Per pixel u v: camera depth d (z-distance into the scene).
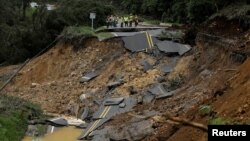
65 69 42.44
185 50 36.19
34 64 46.03
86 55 42.09
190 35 38.19
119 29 45.34
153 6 61.69
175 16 53.53
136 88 33.16
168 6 58.28
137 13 66.94
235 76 22.48
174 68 34.47
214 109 20.05
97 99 34.12
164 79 33.41
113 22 48.00
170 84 32.16
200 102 23.11
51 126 31.00
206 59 32.09
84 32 44.53
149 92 31.55
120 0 75.62
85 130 29.34
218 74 27.22
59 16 53.00
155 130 24.20
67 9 54.72
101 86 35.94
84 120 32.41
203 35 34.47
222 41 31.34
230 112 18.19
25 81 43.62
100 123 29.23
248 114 17.02
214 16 35.59
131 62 37.12
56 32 52.53
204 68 31.27
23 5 74.62
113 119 29.19
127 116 28.55
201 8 39.53
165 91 31.30
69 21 53.03
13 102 34.28
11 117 29.88
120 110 30.69
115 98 32.31
